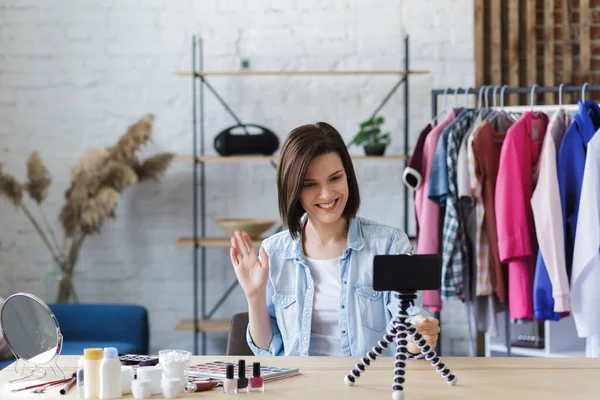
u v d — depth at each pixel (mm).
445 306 4594
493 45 4508
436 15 4570
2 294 4625
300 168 1973
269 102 4617
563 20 4465
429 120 4594
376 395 1623
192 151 4645
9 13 4605
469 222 3518
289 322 2139
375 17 4582
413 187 3660
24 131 4617
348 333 2094
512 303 3410
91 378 1627
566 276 3297
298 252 2145
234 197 4668
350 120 4613
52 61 4617
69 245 4609
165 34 4617
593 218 3236
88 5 4609
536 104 4496
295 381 1746
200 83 4531
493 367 1874
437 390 1658
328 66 4602
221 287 4680
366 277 2113
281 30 4602
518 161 3393
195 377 1767
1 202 4621
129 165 4238
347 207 2105
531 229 3449
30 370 1913
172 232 4664
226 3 4605
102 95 4629
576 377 1770
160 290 4672
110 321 3863
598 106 3426
